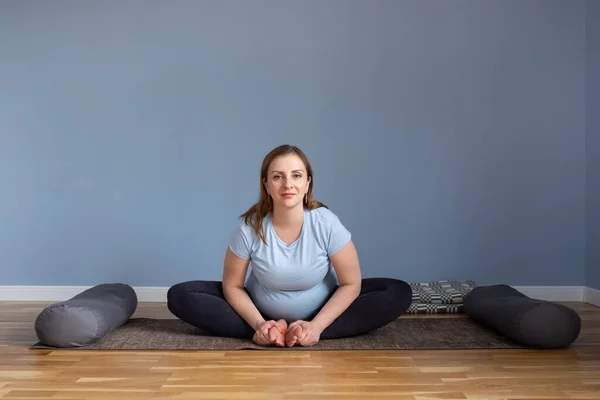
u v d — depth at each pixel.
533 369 2.19
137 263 4.02
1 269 4.03
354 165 4.01
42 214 4.03
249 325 2.71
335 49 4.01
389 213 4.01
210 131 4.02
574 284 3.99
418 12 4.02
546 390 1.94
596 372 2.15
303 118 4.01
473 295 3.22
